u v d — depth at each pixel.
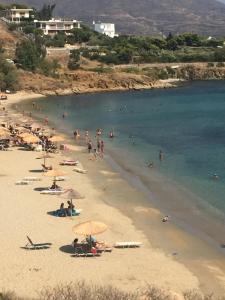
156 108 125.06
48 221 43.09
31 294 29.73
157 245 39.00
